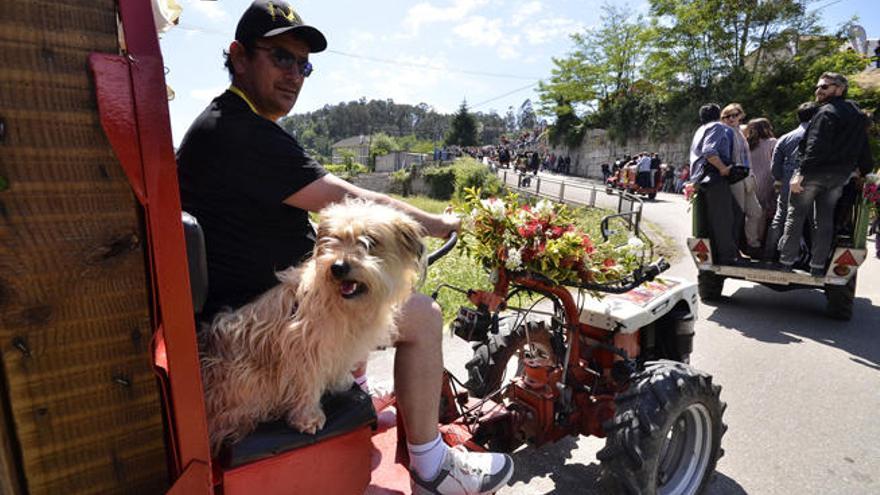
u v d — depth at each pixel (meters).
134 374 1.27
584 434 3.21
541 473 3.41
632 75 48.25
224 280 1.92
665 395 2.67
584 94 49.16
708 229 6.86
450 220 2.32
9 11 1.02
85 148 1.13
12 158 1.05
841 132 5.83
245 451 1.57
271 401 1.70
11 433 1.13
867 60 28.16
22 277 1.09
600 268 2.94
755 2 32.22
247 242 1.92
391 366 4.58
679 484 3.00
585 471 3.43
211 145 1.88
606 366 3.46
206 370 1.68
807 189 6.06
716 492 3.23
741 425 3.99
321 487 1.73
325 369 1.71
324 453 1.72
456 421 2.82
